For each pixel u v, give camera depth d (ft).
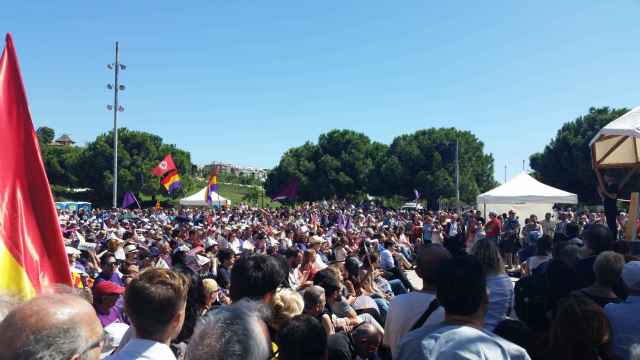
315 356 8.95
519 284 14.40
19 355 5.42
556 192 61.46
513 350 7.49
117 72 107.86
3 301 8.52
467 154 197.98
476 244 14.12
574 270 14.99
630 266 12.25
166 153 232.94
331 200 214.69
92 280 30.60
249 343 7.97
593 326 9.56
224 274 30.58
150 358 7.33
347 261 26.12
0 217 11.57
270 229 64.13
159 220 104.73
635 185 24.44
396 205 206.80
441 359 7.40
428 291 12.40
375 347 14.94
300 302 13.04
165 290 7.73
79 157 224.33
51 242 12.03
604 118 155.02
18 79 12.29
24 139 12.18
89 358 5.84
